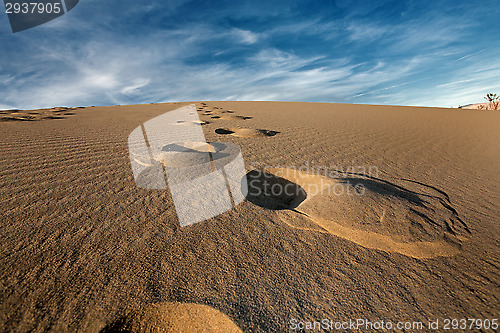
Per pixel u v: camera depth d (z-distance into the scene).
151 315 0.82
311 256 1.08
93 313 0.80
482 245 1.15
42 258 1.01
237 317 0.80
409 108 9.42
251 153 2.66
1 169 1.92
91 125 4.34
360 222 1.27
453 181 1.95
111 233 1.19
